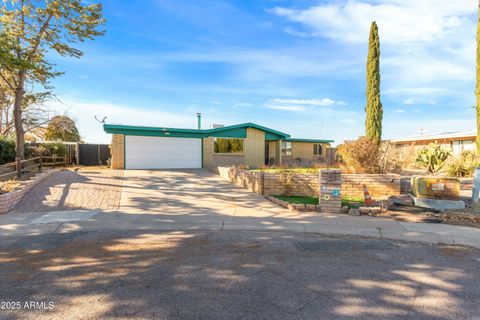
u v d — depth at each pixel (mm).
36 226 6516
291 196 10102
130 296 3318
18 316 2895
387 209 7973
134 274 3955
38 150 17016
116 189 10797
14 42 12438
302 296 3357
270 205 8805
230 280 3781
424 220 6980
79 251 4922
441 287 3629
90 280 3752
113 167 17375
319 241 5570
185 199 9555
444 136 23844
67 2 13141
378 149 11711
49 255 4723
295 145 28031
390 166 12000
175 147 18844
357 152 11430
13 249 5027
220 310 3027
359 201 9211
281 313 2979
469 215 7324
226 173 14039
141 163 17984
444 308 3111
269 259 4582
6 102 16875
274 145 24984
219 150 20484
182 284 3648
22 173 11953
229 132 20594
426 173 14953
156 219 7188
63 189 10312
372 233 6117
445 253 4949
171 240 5582
